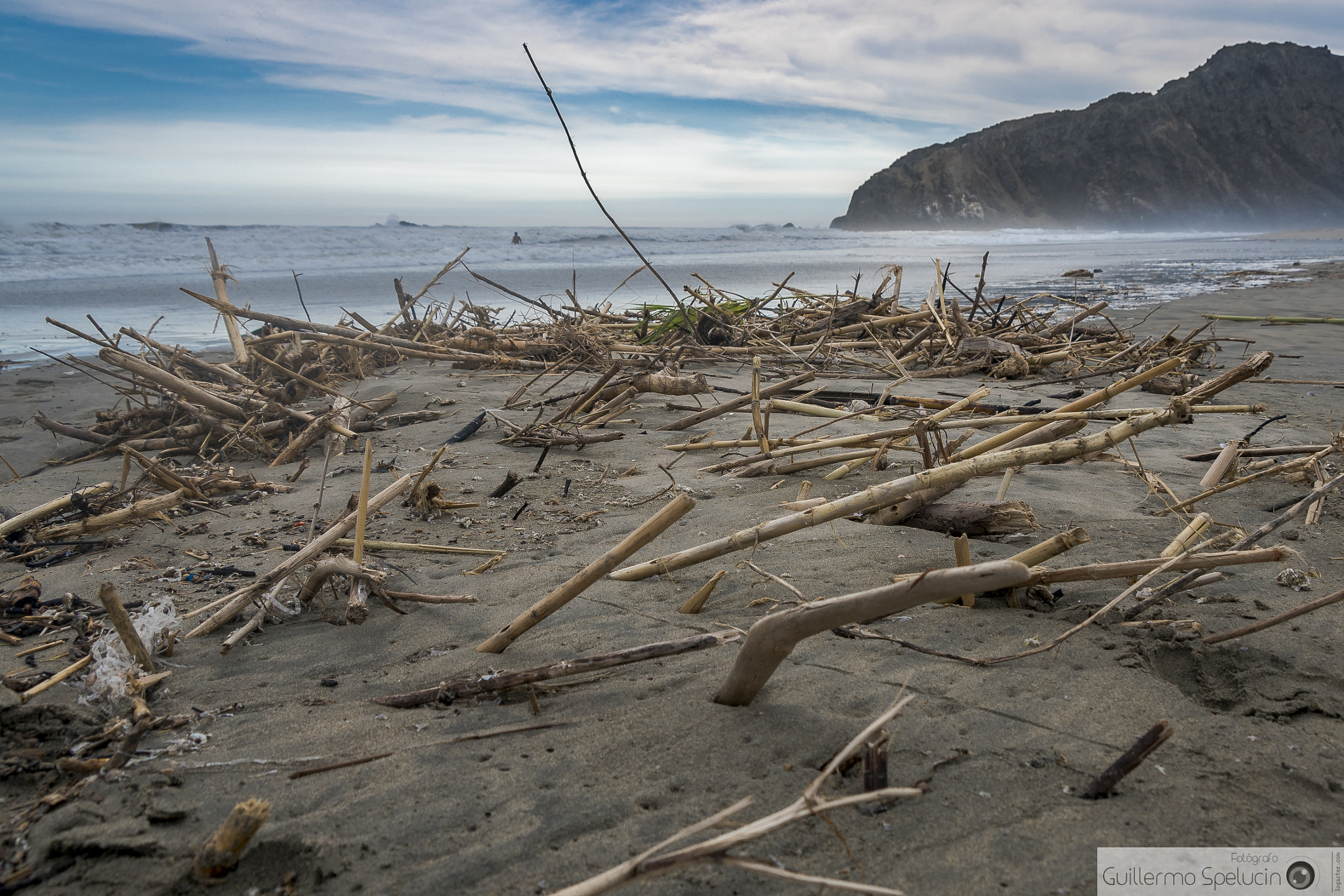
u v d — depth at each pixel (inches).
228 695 97.9
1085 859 65.7
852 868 65.6
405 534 157.0
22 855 70.9
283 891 66.7
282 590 128.8
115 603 98.7
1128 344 376.5
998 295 685.9
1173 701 88.4
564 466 205.6
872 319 407.2
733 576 128.6
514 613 118.7
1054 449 111.7
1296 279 821.2
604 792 76.5
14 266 945.5
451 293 743.1
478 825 72.7
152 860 70.0
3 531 153.3
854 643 104.4
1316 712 85.3
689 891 63.6
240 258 1119.0
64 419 298.8
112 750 86.3
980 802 73.1
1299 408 256.2
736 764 80.0
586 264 1183.6
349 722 90.7
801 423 247.0
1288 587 116.2
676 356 350.9
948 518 143.5
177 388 252.1
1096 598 115.0
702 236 2113.7
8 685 97.2
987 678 94.3
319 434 239.9
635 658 91.1
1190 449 206.2
